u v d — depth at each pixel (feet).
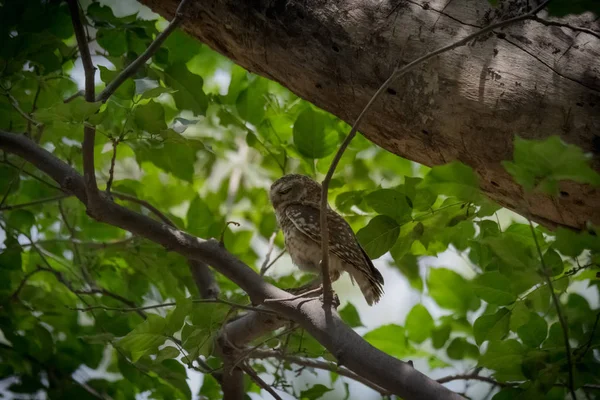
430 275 36.35
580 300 30.40
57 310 35.42
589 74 22.36
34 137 33.30
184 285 36.55
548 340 26.20
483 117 23.32
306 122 32.60
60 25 31.96
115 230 39.32
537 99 22.63
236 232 41.29
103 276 37.78
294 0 25.40
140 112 24.20
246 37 26.45
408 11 24.39
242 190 46.98
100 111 24.38
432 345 34.27
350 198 33.58
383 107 24.95
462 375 30.32
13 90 31.78
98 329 33.58
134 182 38.93
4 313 34.19
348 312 34.35
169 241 26.03
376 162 43.75
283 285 33.63
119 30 32.14
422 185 20.99
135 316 35.76
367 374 22.35
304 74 26.05
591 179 17.89
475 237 33.06
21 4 30.48
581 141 22.13
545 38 23.00
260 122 36.60
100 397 34.42
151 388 34.42
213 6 26.45
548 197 23.48
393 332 34.58
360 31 24.77
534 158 17.99
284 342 30.42
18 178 36.24
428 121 24.32
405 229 27.86
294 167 40.96
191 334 23.22
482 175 24.43
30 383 34.17
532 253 21.67
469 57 23.48
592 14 23.09
